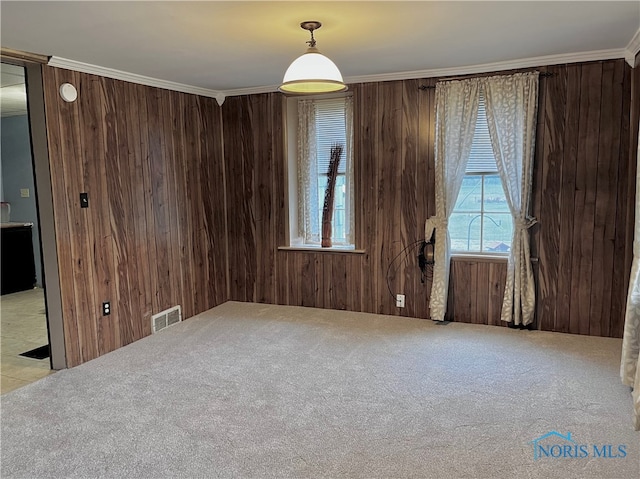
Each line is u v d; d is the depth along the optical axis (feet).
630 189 12.17
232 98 16.51
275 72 13.25
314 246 16.44
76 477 7.36
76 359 11.78
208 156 16.28
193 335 13.87
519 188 13.21
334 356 12.05
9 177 20.68
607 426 8.51
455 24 9.27
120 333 13.01
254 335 13.75
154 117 13.93
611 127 12.37
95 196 12.11
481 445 8.02
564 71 12.59
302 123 16.40
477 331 13.75
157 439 8.37
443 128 13.82
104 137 12.30
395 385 10.33
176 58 11.35
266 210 16.67
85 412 9.38
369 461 7.64
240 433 8.52
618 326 12.92
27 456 7.93
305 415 9.12
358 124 15.01
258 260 17.04
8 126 20.30
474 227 14.40
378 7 8.20
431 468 7.43
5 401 9.89
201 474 7.38
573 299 13.29
